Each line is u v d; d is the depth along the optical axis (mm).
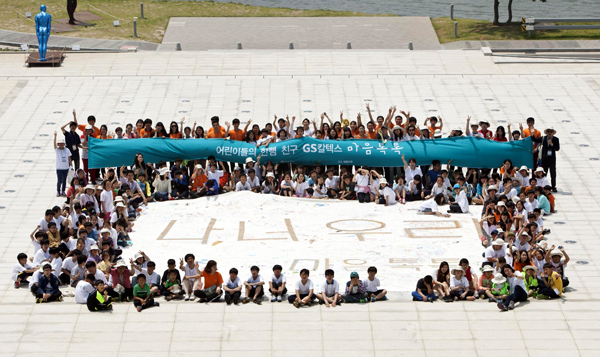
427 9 75938
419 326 21141
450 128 37438
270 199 30938
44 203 31016
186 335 20828
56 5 60094
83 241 24781
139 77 43594
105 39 51156
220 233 28031
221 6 63094
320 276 24188
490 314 21672
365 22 57406
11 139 36500
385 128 32562
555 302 22344
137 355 19969
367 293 22547
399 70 44656
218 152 32094
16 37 51469
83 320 21547
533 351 20000
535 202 29719
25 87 42031
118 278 22953
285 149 31953
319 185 31516
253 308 22203
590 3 78875
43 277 23047
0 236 28125
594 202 30875
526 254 23531
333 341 20516
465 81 43125
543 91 41750
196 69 44750
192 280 23141
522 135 32406
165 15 59062
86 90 41781
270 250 26516
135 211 29812
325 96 41156
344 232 28047
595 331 20766
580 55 46781
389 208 30359
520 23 54219
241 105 40094
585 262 25672
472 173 31484
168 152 32031
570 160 34688
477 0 80750
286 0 79125
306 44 50875
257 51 47781
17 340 20594
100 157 32000
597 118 38656
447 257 25656
